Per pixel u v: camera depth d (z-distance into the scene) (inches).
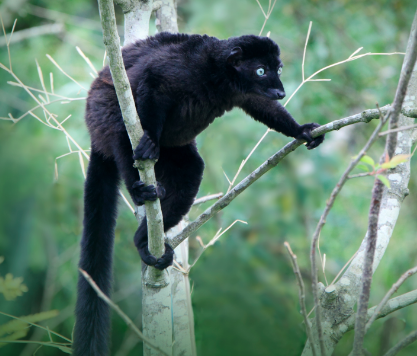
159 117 283.6
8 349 455.8
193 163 328.2
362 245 268.8
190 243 477.1
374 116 230.5
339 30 565.6
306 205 466.6
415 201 513.3
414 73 284.7
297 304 403.9
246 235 450.6
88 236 317.4
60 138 457.7
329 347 245.4
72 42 561.6
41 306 480.4
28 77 534.3
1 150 399.5
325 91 520.7
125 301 540.4
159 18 368.2
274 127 319.9
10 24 616.1
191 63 303.6
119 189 333.1
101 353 288.0
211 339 380.2
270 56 316.2
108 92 297.7
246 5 520.4
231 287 396.5
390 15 561.9
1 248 438.3
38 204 429.7
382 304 197.9
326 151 494.9
